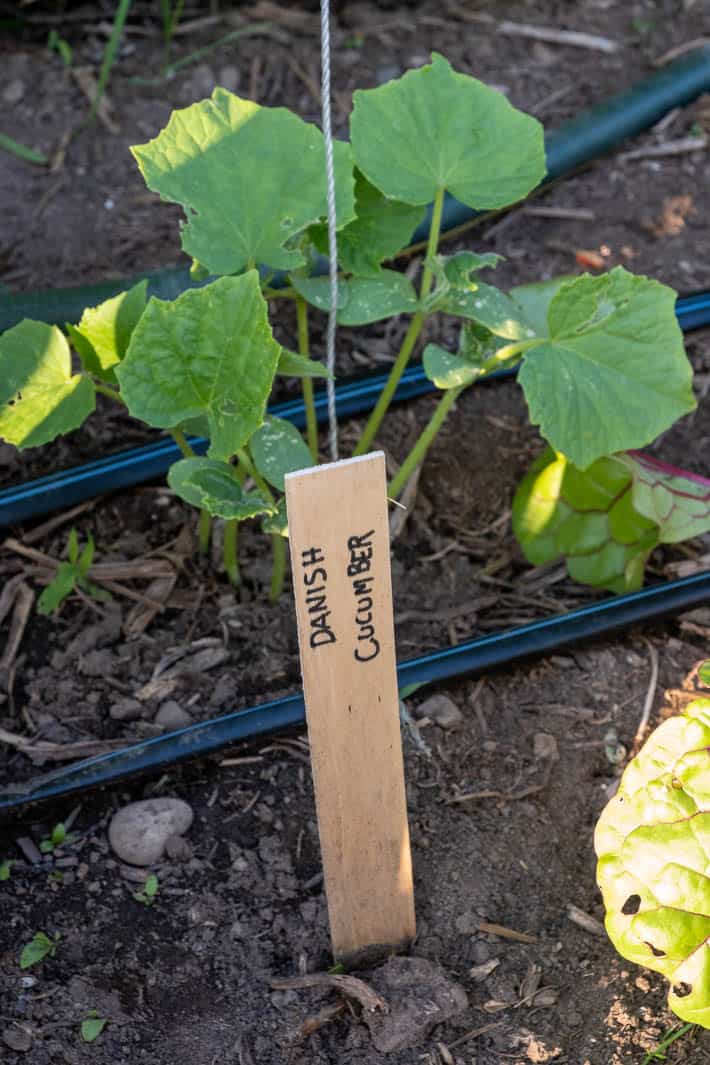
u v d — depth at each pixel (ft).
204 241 4.60
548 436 4.65
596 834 4.19
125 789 5.12
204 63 8.36
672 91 8.04
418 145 4.89
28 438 4.62
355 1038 4.37
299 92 8.18
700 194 7.77
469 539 6.13
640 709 5.40
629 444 4.70
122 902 4.73
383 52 8.50
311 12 8.78
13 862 4.86
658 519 5.39
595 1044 4.32
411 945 4.62
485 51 8.55
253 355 3.98
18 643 5.59
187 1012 4.42
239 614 5.75
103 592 5.77
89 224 7.39
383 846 4.26
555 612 5.84
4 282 7.05
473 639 5.58
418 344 6.93
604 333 4.73
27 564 5.92
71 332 4.79
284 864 4.87
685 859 4.08
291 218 4.64
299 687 5.46
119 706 5.36
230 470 4.46
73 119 7.98
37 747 5.20
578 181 7.89
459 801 5.07
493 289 5.02
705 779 4.18
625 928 4.05
